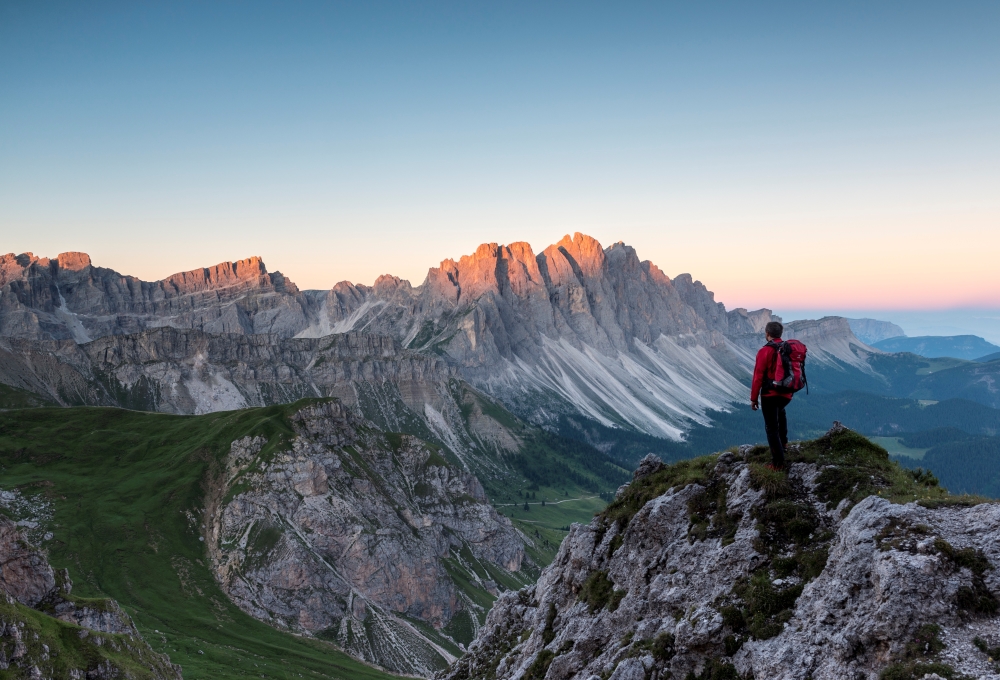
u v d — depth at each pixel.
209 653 141.38
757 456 29.39
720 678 22.30
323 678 145.00
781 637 21.69
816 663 19.97
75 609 89.12
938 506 21.00
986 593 17.95
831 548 22.88
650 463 38.06
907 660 17.53
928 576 18.72
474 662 50.59
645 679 24.84
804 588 22.42
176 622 158.75
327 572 193.75
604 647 30.38
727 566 25.84
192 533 195.88
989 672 16.08
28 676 66.56
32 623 72.44
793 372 26.41
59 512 191.50
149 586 171.75
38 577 87.44
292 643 167.12
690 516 30.00
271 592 182.38
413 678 167.00
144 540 186.75
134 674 79.12
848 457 26.38
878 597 19.20
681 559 28.61
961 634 17.47
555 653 33.69
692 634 24.06
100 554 178.25
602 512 39.34
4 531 86.62
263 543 192.12
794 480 26.67
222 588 180.38
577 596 36.50
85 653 76.44
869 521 21.72
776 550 24.91
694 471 32.41
